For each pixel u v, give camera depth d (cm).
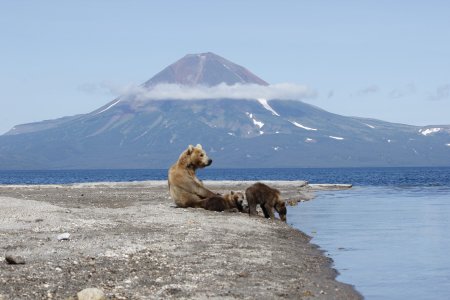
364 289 1587
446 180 12038
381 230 2903
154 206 3266
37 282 1445
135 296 1362
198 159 3139
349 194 6369
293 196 5394
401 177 15162
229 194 3127
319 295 1484
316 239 2547
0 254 1748
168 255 1847
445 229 2947
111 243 1972
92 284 1451
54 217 2541
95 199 4131
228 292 1437
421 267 1897
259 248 2094
